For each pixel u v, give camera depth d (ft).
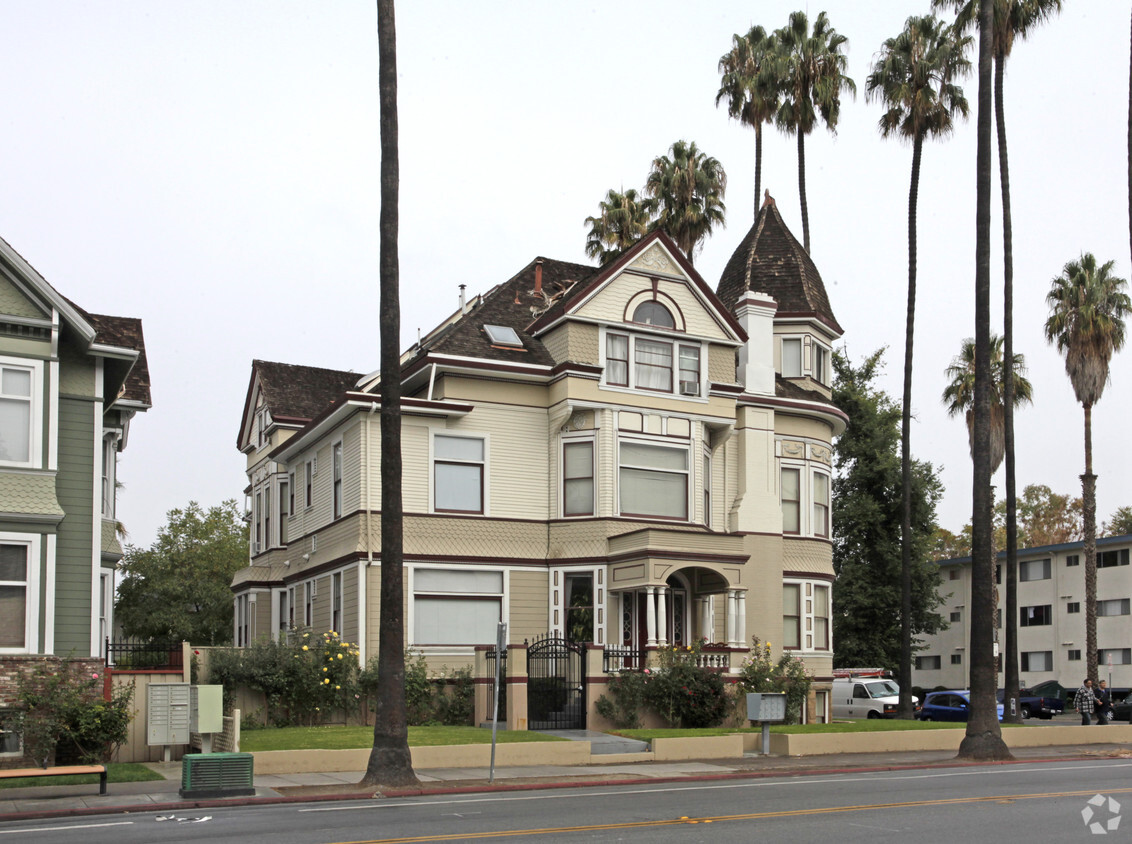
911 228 143.95
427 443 99.91
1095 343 163.73
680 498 105.50
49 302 73.41
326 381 140.87
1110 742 102.27
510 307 110.73
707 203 165.27
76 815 52.42
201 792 57.26
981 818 47.57
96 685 72.79
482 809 51.55
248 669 87.56
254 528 139.74
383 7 68.69
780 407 115.55
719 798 55.83
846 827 44.83
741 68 169.37
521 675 88.84
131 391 93.30
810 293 128.16
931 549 187.42
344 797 58.44
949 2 141.08
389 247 68.03
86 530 75.05
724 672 97.25
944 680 221.46
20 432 72.28
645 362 105.91
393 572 65.57
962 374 182.19
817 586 118.11
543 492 103.71
